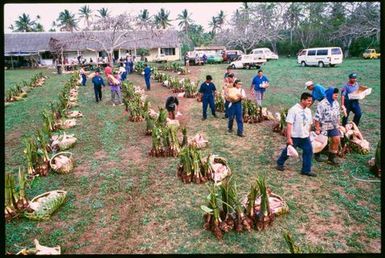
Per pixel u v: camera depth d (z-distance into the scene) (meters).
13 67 37.59
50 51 37.16
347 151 6.91
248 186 5.62
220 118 10.80
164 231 4.45
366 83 16.06
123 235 4.40
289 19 41.69
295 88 16.31
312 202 5.04
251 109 10.00
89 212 4.98
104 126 10.23
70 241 4.30
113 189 5.70
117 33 36.50
